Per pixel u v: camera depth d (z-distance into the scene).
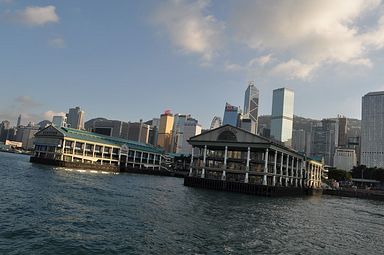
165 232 35.66
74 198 54.53
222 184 115.62
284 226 48.19
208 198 80.62
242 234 38.69
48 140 175.75
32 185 66.12
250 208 67.12
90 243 29.17
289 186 134.12
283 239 38.56
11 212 38.19
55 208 43.47
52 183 74.50
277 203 86.56
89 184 83.25
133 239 31.66
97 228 34.78
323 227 51.94
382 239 47.06
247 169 116.94
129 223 38.66
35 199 48.88
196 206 60.97
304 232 45.03
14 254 24.56
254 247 33.22
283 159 144.38
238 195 101.31
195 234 36.06
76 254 26.05
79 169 162.00
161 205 57.12
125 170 189.88
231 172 121.12
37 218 36.56
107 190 73.62
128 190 79.81
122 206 51.25
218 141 124.00
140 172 198.75
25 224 33.28
